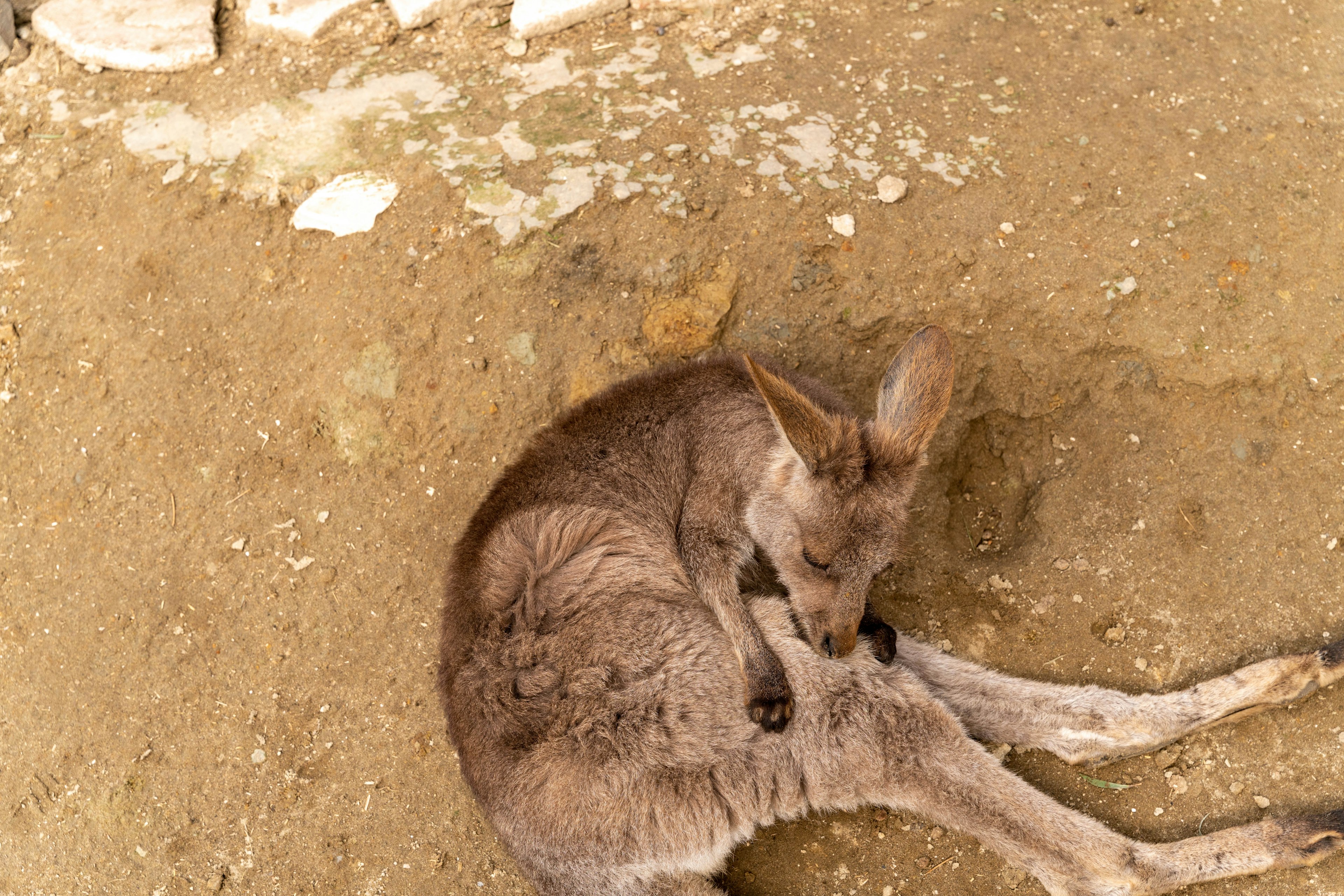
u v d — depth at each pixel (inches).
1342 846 73.4
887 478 74.4
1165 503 80.2
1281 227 82.4
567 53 90.4
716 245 83.0
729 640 76.3
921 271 82.7
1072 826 73.6
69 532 82.0
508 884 77.5
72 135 87.7
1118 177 83.7
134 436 82.6
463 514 81.7
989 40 88.9
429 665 80.0
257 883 78.1
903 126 85.5
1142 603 79.0
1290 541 78.7
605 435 79.4
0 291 84.7
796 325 83.2
